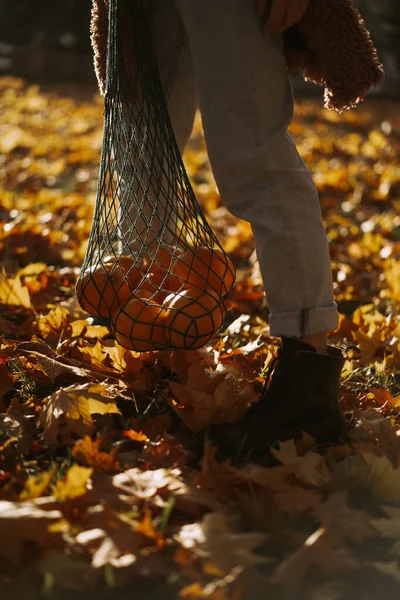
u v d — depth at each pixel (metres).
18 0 21.89
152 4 2.67
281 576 1.84
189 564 1.87
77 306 3.86
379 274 5.06
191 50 2.43
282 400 2.46
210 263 2.61
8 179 7.98
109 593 1.82
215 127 2.40
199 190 7.68
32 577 1.83
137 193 2.90
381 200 7.41
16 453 2.40
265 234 2.41
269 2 2.36
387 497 2.27
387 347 3.63
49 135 11.06
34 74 19.66
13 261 4.74
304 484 2.27
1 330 3.57
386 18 16.70
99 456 2.30
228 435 2.44
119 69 2.59
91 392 2.62
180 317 2.52
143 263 2.82
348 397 2.97
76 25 21.55
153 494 2.15
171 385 2.73
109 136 2.68
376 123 12.65
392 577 1.92
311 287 2.44
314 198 2.46
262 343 3.35
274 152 2.39
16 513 1.90
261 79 2.37
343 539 2.06
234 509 2.14
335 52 2.34
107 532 1.97
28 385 2.96
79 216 6.23
